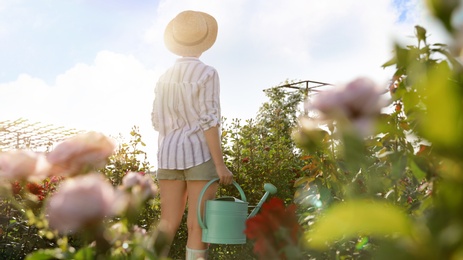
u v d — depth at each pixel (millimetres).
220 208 2648
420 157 1140
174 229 2834
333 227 420
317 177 2145
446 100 374
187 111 2832
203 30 3152
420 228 409
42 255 740
